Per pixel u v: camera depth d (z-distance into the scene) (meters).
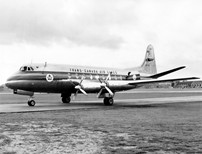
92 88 24.67
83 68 27.83
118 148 7.45
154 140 8.52
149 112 18.09
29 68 24.05
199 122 12.82
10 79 23.58
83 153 6.90
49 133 9.82
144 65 34.75
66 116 15.51
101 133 9.80
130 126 11.49
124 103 29.38
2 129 10.77
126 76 31.39
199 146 7.64
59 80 25.31
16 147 7.59
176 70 27.38
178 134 9.53
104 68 29.91
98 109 20.62
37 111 18.56
